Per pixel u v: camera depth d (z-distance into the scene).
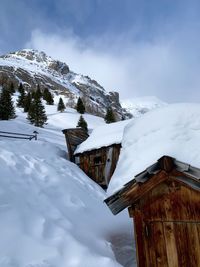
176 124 6.87
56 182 11.73
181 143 5.98
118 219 10.41
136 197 5.45
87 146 17.72
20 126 36.72
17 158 12.97
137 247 5.43
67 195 10.76
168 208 5.34
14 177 10.64
